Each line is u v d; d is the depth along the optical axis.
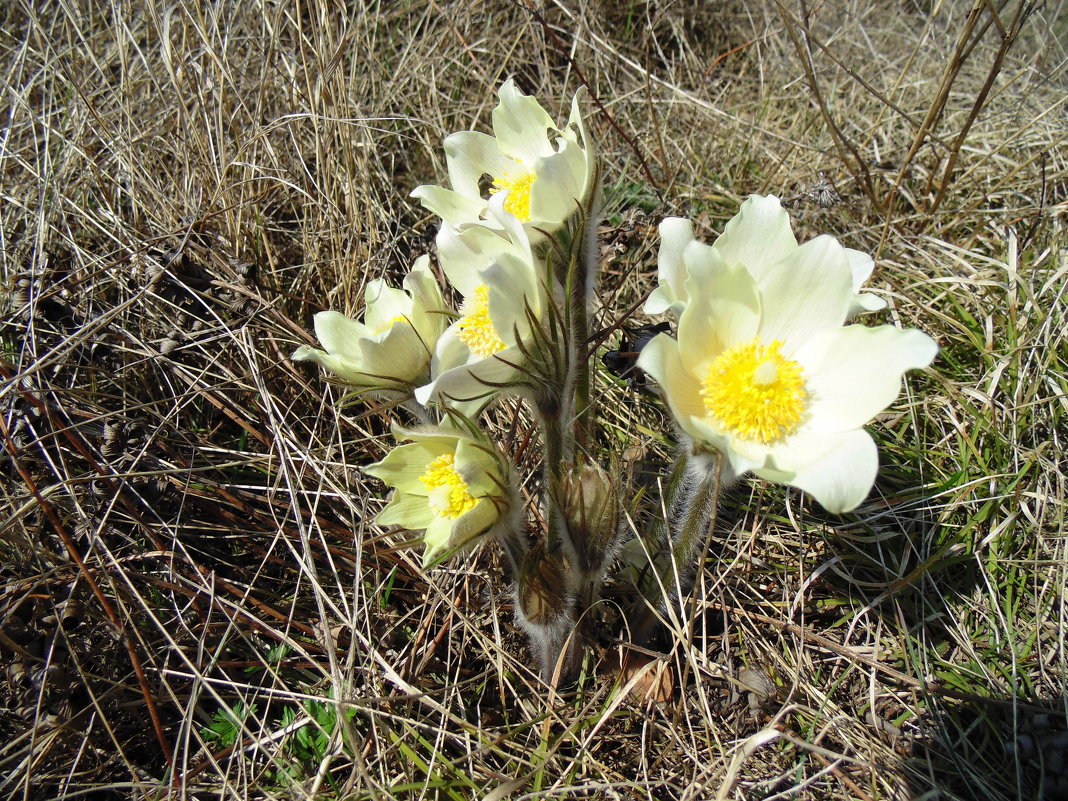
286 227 0.36
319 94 0.33
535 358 0.20
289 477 0.25
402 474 0.21
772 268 0.19
